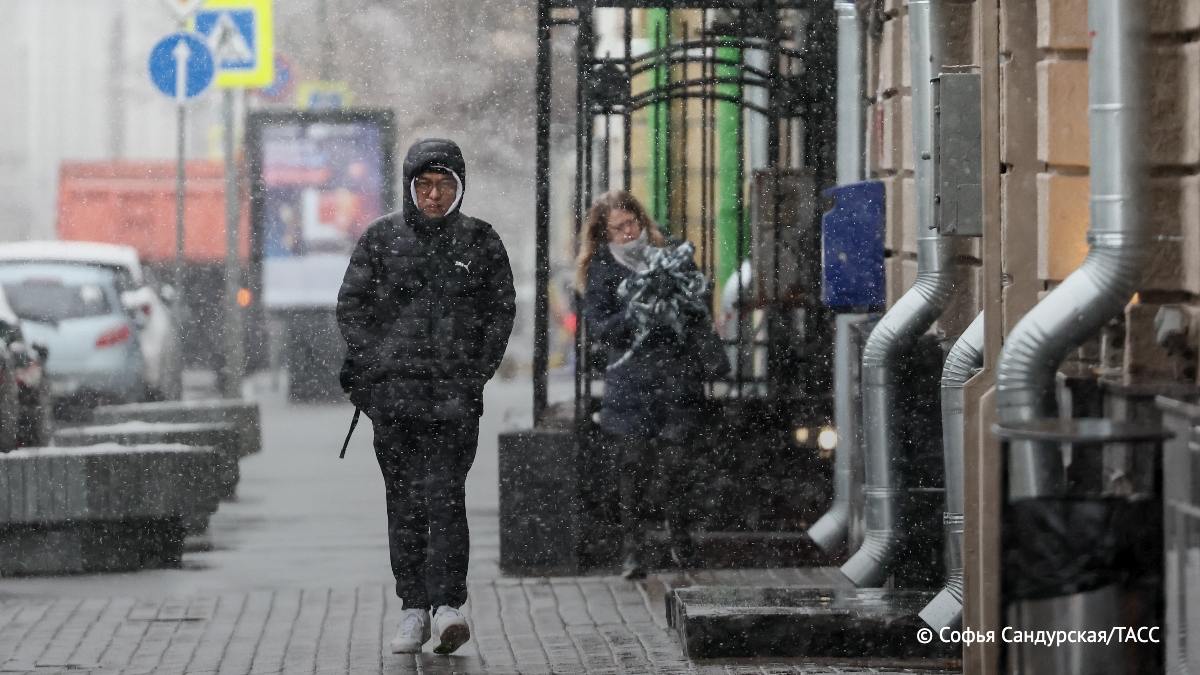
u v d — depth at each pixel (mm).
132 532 32406
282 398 79062
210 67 67188
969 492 21844
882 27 33406
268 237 83188
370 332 24516
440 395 24266
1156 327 22719
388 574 31422
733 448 33750
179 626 26594
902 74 31672
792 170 34531
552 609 27984
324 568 32188
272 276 82750
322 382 76938
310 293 82438
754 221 34562
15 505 32000
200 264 96750
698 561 31641
